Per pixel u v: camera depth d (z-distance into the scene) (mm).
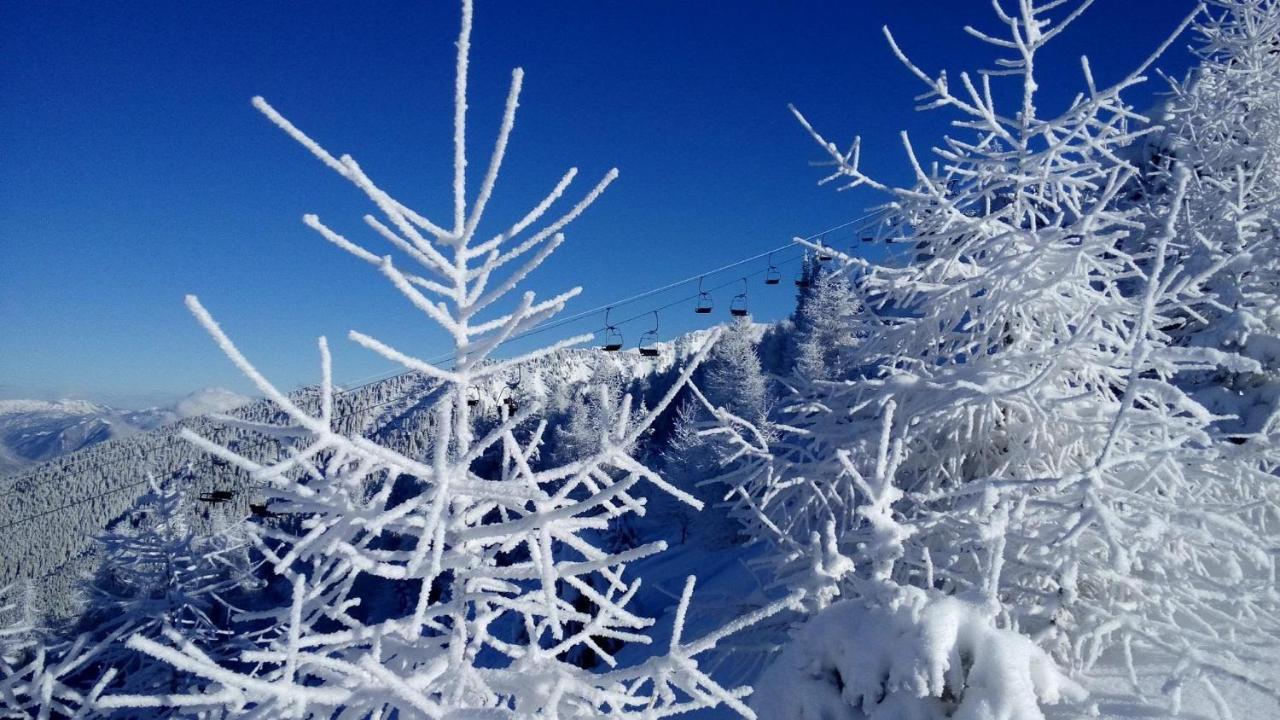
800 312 53281
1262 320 9414
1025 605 6297
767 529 8016
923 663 4348
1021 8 7473
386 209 2686
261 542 2867
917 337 8250
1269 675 5375
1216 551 6527
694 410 36750
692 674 2814
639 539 32562
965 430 7547
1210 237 10094
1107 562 6094
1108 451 5113
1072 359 7109
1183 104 11641
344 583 3150
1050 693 4371
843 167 7930
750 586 8648
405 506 2789
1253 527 7367
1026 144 7699
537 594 3361
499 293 2850
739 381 45938
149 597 14086
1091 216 6793
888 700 4535
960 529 6367
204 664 2203
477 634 3180
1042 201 7844
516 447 3207
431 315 2812
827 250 8211
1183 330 10164
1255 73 10938
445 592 3748
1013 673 4301
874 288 8469
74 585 17453
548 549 2924
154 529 14359
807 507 8047
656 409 3010
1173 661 5789
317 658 2557
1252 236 9680
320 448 2475
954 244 8289
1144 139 12047
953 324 8055
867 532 6723
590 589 3205
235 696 2441
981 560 6488
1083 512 5051
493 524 3010
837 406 8648
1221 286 9703
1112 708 5277
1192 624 6262
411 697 2510
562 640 3209
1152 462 6117
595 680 2992
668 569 25516
